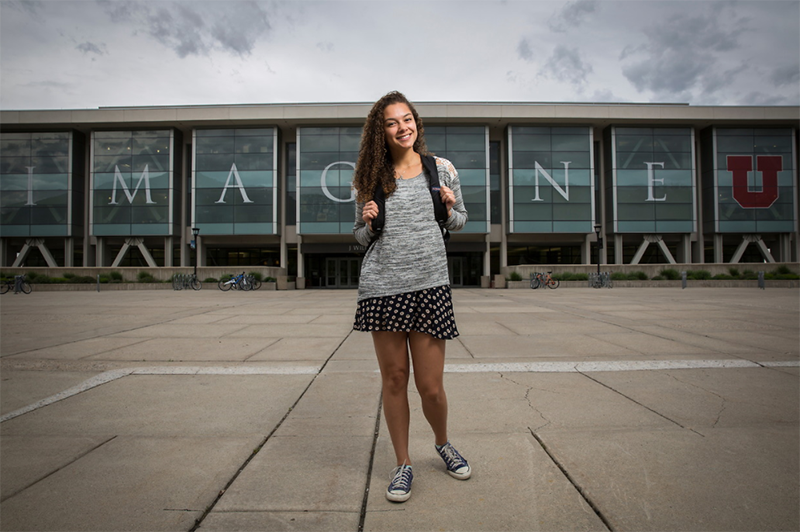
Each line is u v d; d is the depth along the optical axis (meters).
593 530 1.56
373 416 2.85
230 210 28.00
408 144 1.83
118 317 9.10
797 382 3.56
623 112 27.39
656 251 31.16
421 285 1.78
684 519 1.61
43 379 3.83
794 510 1.66
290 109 27.19
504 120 27.80
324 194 27.86
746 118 27.44
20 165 28.27
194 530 1.58
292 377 3.89
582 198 28.20
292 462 2.16
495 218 29.94
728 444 2.30
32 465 2.12
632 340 5.66
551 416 2.77
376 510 1.71
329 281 30.86
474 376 3.82
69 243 28.42
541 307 10.84
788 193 28.42
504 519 1.64
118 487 1.90
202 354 4.95
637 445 2.29
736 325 7.02
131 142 28.28
